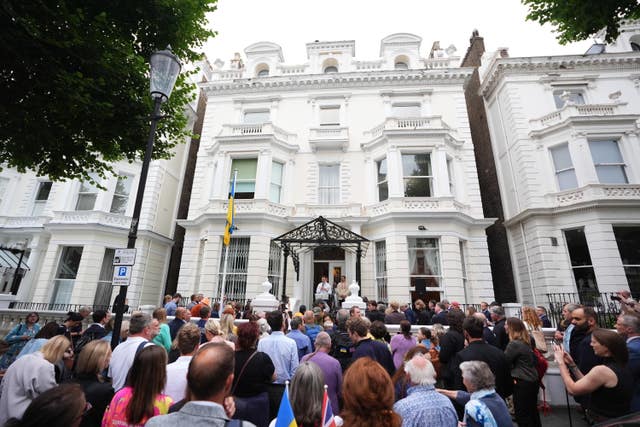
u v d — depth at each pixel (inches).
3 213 663.8
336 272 581.3
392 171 574.6
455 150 620.7
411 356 135.8
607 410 119.7
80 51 213.0
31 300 599.8
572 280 508.7
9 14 172.4
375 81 692.1
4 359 245.1
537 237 544.1
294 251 508.7
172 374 123.3
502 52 700.0
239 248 559.5
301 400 95.7
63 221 601.6
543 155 583.5
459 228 547.8
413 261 533.6
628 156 526.6
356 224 565.3
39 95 213.0
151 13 249.1
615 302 437.1
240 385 125.7
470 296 538.9
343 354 212.4
